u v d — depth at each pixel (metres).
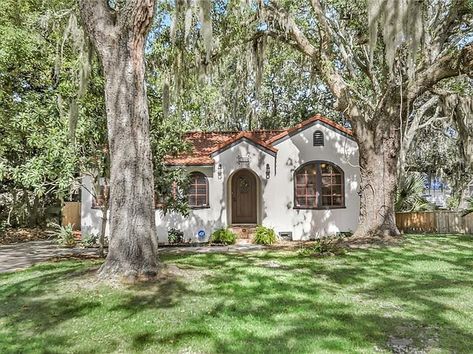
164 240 14.82
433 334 4.84
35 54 13.07
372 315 5.57
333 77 13.20
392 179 12.88
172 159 14.83
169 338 4.76
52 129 9.91
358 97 14.93
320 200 15.42
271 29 13.21
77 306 5.86
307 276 8.03
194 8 9.53
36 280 7.61
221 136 17.53
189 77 13.12
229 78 18.27
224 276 7.91
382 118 12.70
